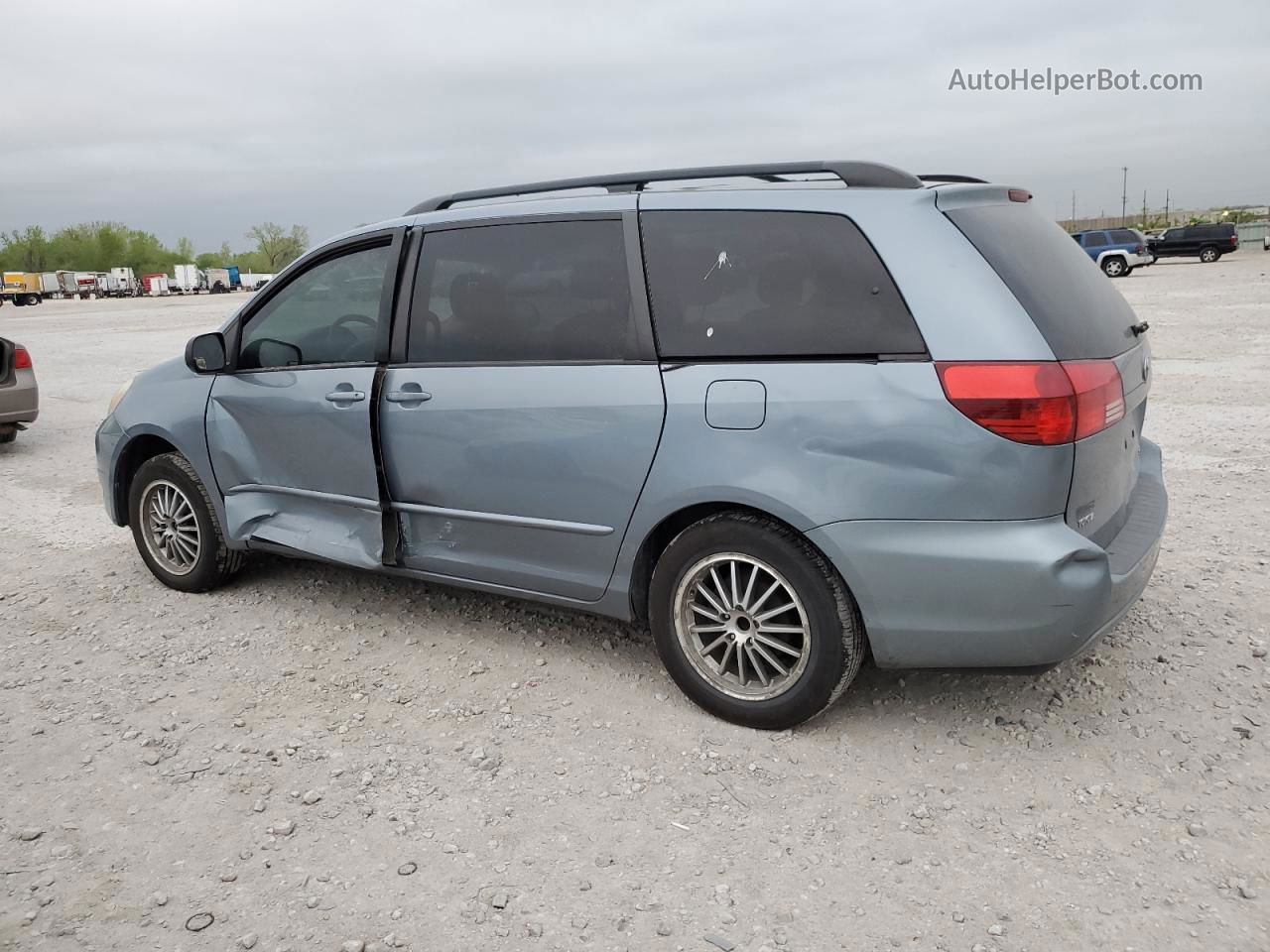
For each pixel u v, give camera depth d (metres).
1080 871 2.66
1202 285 27.80
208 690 3.92
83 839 2.93
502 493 3.80
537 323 3.69
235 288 93.38
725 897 2.61
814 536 3.11
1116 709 3.50
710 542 3.34
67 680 4.04
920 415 2.95
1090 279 3.44
